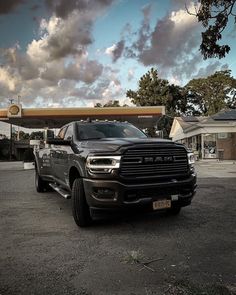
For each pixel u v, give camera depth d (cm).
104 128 793
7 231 617
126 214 723
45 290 374
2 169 2425
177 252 486
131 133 793
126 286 380
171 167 617
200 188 1125
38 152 1070
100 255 480
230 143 3522
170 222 657
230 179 1424
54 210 806
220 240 537
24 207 846
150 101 6406
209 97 7338
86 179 601
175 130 5119
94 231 608
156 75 6575
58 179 852
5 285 388
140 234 581
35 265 448
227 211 751
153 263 446
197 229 604
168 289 370
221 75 7281
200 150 3619
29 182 1434
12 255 488
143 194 590
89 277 406
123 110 3080
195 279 394
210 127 3525
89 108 3086
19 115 3116
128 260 456
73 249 510
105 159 584
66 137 827
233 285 377
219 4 864
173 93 7019
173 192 616
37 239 565
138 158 591
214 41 894
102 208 588
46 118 3228
